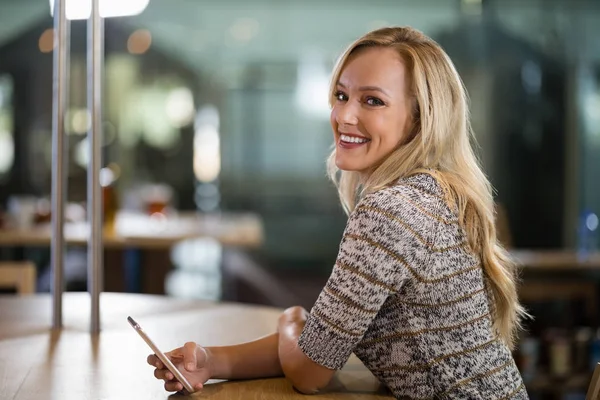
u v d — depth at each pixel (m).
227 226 4.46
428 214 1.25
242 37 8.12
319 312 1.27
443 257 1.26
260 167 8.23
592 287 4.18
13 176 7.20
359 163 1.35
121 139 8.05
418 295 1.26
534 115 7.50
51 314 1.91
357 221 1.24
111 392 1.27
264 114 8.22
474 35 7.73
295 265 8.29
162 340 1.64
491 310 1.39
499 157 7.55
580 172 7.23
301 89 8.21
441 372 1.27
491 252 1.33
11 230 4.01
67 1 1.71
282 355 1.35
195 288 6.74
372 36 1.36
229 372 1.37
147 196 5.20
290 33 8.15
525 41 7.57
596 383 1.25
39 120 7.26
